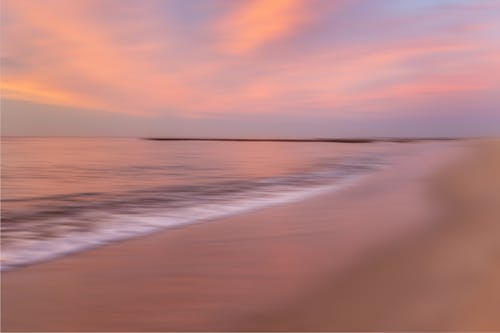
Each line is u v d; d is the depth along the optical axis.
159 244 6.47
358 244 5.91
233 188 13.34
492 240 5.11
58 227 7.53
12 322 3.84
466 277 4.02
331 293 4.11
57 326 3.75
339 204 9.75
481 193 9.20
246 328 3.58
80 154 42.47
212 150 59.78
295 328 3.49
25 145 80.00
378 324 3.36
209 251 6.01
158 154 44.44
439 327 3.19
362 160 29.53
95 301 4.28
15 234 6.96
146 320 3.83
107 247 6.30
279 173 19.28
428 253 4.92
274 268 5.12
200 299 4.25
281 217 8.40
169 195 11.73
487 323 3.12
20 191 12.60
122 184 14.68
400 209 8.44
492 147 29.58
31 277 5.00
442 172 14.94
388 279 4.26
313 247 5.94
